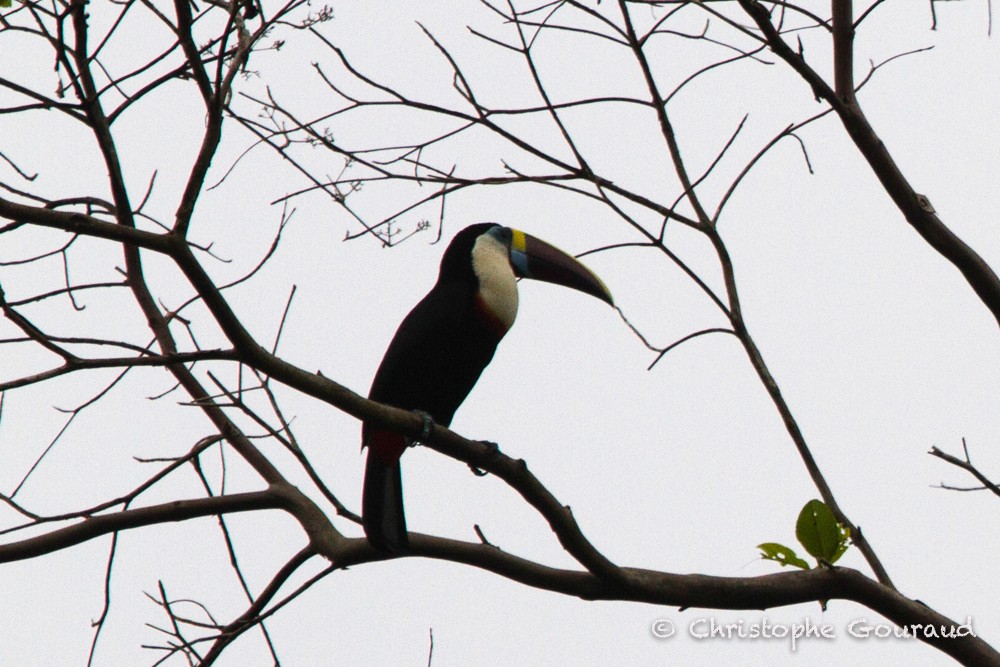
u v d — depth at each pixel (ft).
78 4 30.40
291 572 38.17
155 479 35.76
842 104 34.09
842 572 33.24
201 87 29.60
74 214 27.91
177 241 28.60
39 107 30.83
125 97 33.71
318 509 38.47
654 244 36.24
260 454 40.19
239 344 29.91
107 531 35.78
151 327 41.39
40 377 28.45
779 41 33.17
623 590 33.78
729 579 33.86
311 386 31.55
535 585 35.29
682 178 36.83
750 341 36.29
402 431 33.60
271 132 35.99
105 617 35.94
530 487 32.86
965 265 34.71
